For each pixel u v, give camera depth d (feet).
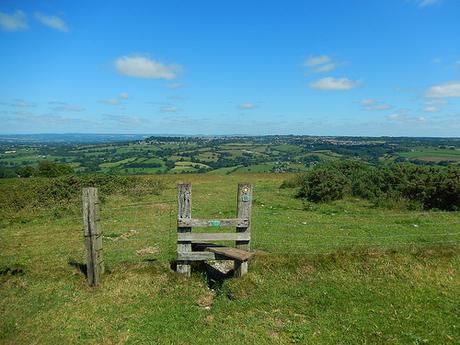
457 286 30.50
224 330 25.22
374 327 25.13
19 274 33.06
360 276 32.01
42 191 74.08
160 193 82.53
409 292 29.71
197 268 33.91
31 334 25.41
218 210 64.44
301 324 25.72
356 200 73.00
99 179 83.51
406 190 68.28
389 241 42.47
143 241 44.78
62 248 43.42
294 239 43.93
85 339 24.84
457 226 49.98
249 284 30.58
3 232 52.06
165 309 28.19
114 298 29.78
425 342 23.39
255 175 134.51
